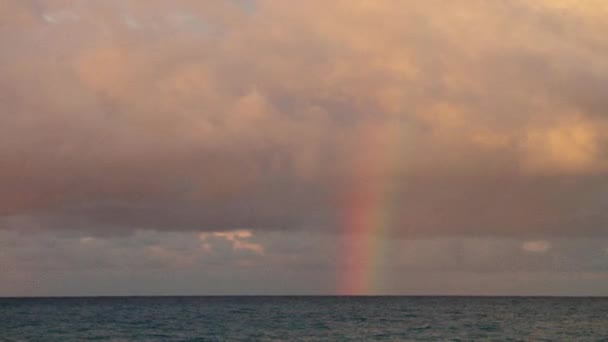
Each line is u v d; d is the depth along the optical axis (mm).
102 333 100062
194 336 93875
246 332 100688
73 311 178875
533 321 127688
